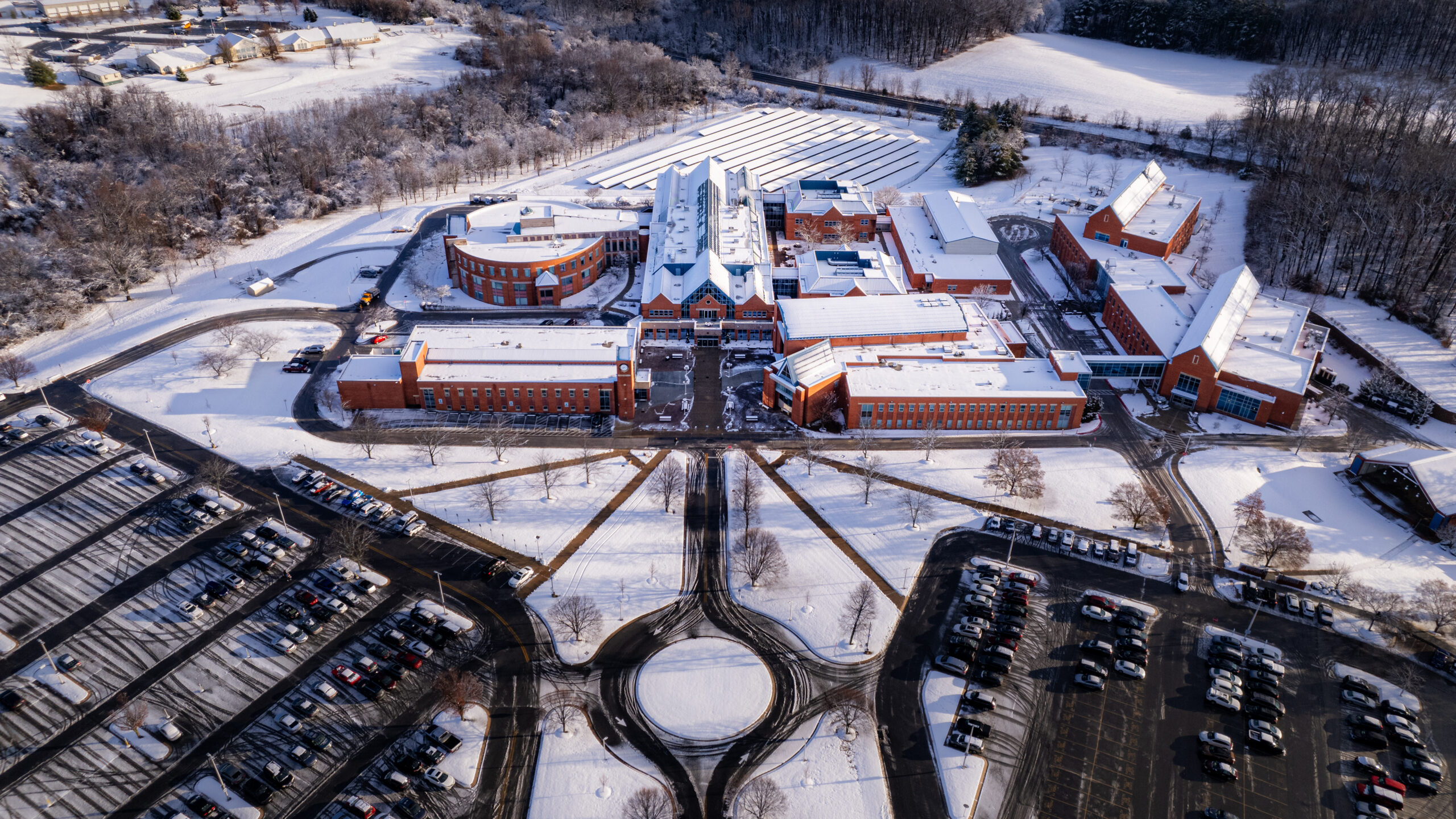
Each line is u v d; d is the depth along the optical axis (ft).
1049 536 507.71
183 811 370.94
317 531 510.17
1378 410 624.18
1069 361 620.08
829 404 611.06
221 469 545.44
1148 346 653.71
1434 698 422.82
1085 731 404.57
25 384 629.92
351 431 593.01
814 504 533.96
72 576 480.64
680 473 558.97
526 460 568.82
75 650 439.22
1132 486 534.37
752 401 630.33
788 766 388.78
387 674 426.10
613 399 608.60
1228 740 396.16
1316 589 479.82
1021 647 444.55
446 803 373.20
